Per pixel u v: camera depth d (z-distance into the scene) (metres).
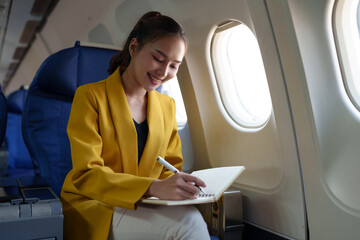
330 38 1.41
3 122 1.68
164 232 1.09
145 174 1.36
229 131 2.00
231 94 2.04
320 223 1.45
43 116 1.62
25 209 1.06
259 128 1.80
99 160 1.22
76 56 1.72
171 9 2.05
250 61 1.92
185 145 2.41
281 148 1.60
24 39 5.59
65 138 1.66
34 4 3.99
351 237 1.33
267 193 1.75
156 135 1.40
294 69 1.40
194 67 2.09
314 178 1.45
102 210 1.20
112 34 2.93
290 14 1.35
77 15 3.45
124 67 1.46
